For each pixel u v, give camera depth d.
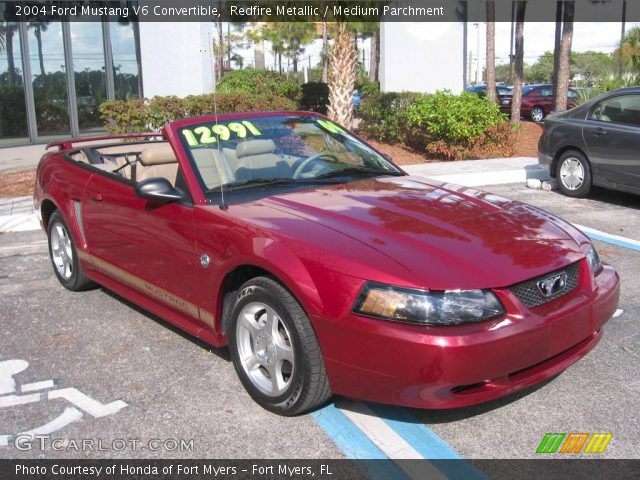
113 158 5.80
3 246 7.14
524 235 3.52
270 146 4.48
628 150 8.23
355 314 3.04
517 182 10.54
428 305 2.95
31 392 3.83
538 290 3.21
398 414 3.50
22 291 5.65
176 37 15.47
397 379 2.97
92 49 16.34
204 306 3.87
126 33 16.70
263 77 19.92
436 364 2.88
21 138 15.87
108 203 4.66
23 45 15.55
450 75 17.52
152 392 3.79
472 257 3.20
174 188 4.02
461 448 3.18
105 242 4.80
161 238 4.14
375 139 15.11
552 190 9.66
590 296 3.42
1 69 15.42
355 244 3.26
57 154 5.75
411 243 3.28
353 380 3.11
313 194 4.00
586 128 8.77
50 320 4.96
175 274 4.08
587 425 3.35
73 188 5.12
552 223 3.86
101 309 5.16
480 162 12.02
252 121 4.66
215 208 3.83
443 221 3.59
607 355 4.15
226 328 3.79
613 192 9.45
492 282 3.06
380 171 4.64
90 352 4.36
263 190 4.11
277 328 3.44
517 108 17.89
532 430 3.31
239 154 4.31
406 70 17.22
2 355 4.35
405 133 14.21
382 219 3.57
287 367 3.51
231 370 4.06
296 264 3.24
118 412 3.58
